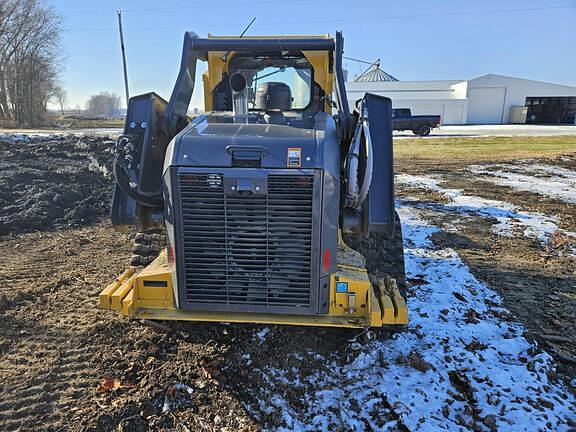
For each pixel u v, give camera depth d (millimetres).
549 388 3271
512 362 3578
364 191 2889
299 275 2902
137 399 3062
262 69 4047
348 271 3145
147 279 3109
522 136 26812
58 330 3836
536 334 3988
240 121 3314
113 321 3990
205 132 2947
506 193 10203
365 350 3639
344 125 3168
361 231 3193
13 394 3047
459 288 4855
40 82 43438
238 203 2779
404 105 48906
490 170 13938
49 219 6996
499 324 4137
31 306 4234
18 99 42062
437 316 4223
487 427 2895
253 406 3076
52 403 2996
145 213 3338
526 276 5320
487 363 3531
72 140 12586
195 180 2766
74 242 6172
